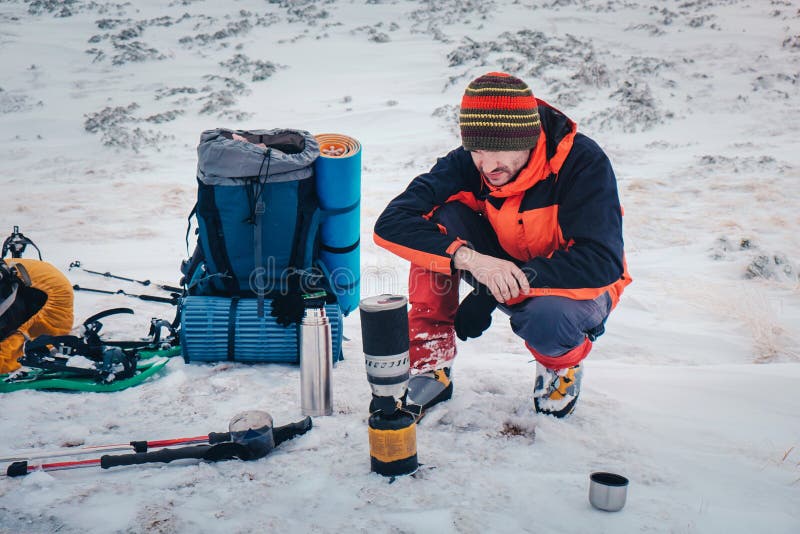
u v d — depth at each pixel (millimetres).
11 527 1874
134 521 1896
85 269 5113
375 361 2082
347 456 2289
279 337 3141
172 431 2518
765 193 8016
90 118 14445
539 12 26422
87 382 2941
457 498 2012
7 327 3090
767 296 4695
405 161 10922
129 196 8484
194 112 15406
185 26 26641
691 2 27078
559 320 2252
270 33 25016
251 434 2266
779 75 16359
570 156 2297
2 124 14484
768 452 2271
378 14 27359
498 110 2139
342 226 3350
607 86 16109
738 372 2992
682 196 8102
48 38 24328
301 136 3357
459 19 25641
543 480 2109
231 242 3244
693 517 1898
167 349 3352
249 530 1854
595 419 2520
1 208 7633
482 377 2982
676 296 4676
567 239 2320
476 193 2613
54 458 2258
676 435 2412
